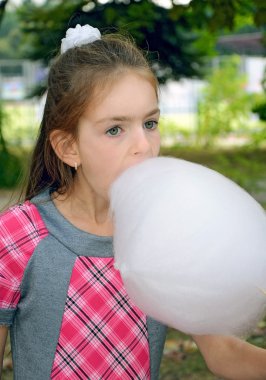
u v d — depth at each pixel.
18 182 2.37
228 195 1.42
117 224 1.48
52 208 1.94
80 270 1.89
